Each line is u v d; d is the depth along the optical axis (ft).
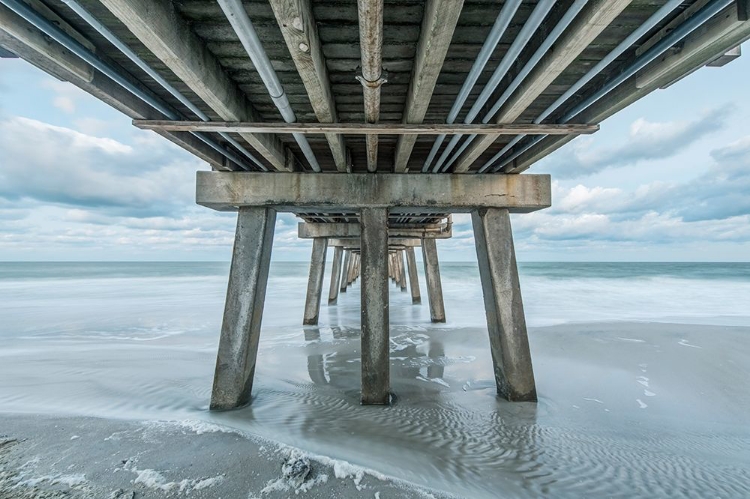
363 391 14.39
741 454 11.03
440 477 9.47
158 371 19.03
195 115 11.62
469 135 11.92
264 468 9.59
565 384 17.07
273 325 33.55
